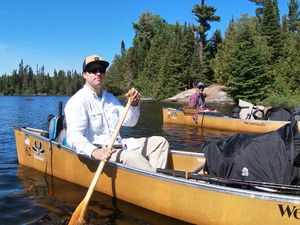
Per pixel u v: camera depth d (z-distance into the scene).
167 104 31.97
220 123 12.07
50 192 4.73
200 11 45.22
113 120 4.67
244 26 36.19
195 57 43.38
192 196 3.76
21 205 4.31
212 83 44.44
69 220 3.91
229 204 3.53
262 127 11.06
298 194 3.50
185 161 5.14
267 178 3.63
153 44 53.91
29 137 5.83
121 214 4.05
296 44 31.28
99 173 3.99
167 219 3.94
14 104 34.50
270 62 37.66
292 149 3.58
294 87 29.77
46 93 103.00
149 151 4.66
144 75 52.91
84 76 4.56
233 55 32.09
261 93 31.16
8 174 5.54
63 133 5.19
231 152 3.89
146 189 4.12
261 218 3.40
